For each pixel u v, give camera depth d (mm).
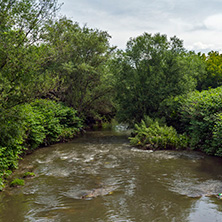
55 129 14188
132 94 17109
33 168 9047
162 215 5238
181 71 16219
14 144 8445
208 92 12906
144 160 10023
